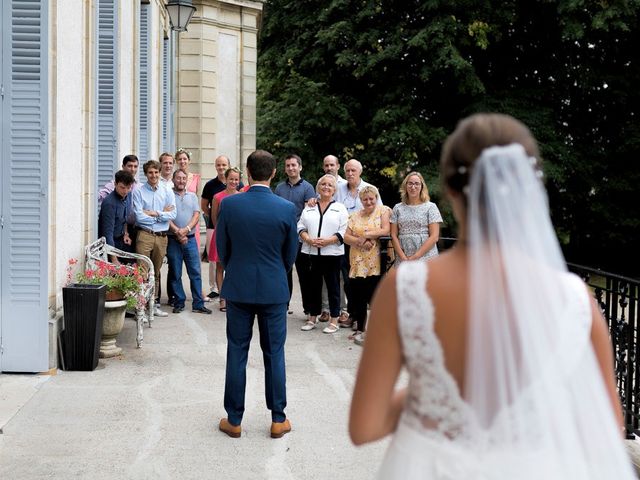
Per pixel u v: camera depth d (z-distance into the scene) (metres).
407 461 1.81
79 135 7.38
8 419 5.21
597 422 1.77
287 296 5.02
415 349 1.77
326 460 4.66
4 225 6.15
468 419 1.75
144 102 13.00
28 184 6.14
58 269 6.62
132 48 10.99
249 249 4.91
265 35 22.69
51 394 5.79
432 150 20.06
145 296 7.61
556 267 1.78
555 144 19.38
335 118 21.00
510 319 1.72
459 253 1.80
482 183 1.74
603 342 1.79
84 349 6.45
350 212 8.83
